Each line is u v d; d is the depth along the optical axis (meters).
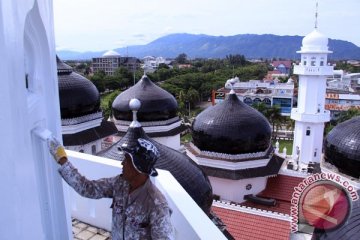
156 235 3.24
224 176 20.59
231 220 17.33
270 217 17.00
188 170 13.02
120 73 106.19
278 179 22.52
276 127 63.16
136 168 3.29
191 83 93.81
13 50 2.79
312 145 34.34
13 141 2.71
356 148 19.39
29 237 3.13
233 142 20.64
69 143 21.88
